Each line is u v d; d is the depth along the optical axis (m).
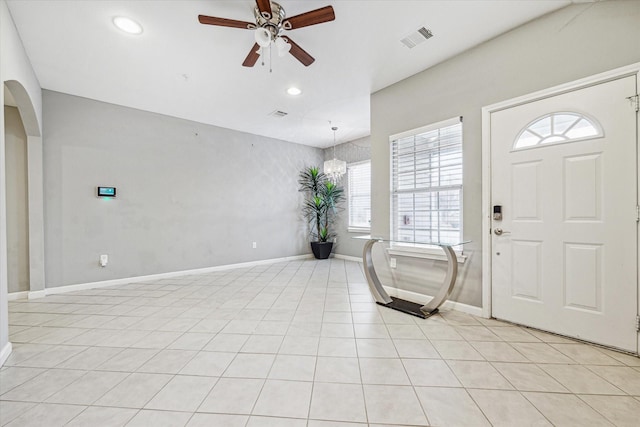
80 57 2.82
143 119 4.27
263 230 5.73
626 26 1.94
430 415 1.42
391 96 3.46
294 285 3.99
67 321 2.67
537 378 1.72
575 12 2.13
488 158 2.61
